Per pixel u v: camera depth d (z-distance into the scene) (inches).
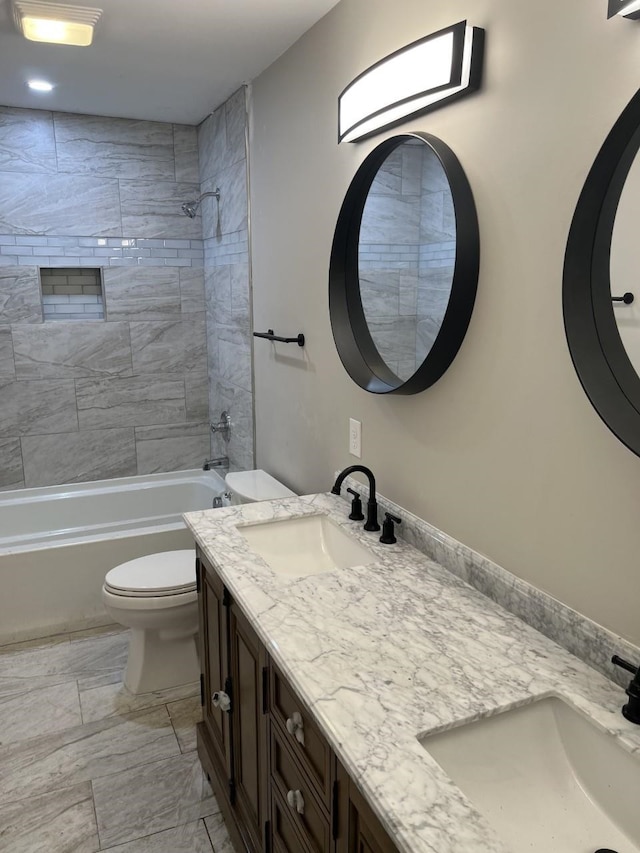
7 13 83.9
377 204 74.8
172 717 97.2
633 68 42.5
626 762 40.7
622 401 44.1
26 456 147.7
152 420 158.7
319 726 42.8
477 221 57.9
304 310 98.7
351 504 82.2
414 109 62.9
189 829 77.0
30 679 105.9
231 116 124.3
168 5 81.7
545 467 52.9
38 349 144.7
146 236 149.7
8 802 80.7
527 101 51.2
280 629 53.3
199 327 159.3
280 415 113.1
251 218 119.3
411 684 46.1
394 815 34.8
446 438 65.5
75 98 125.9
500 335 56.5
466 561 62.4
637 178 42.1
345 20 79.7
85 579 120.9
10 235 137.6
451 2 59.3
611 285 44.4
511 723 44.4
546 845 39.8
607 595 48.0
